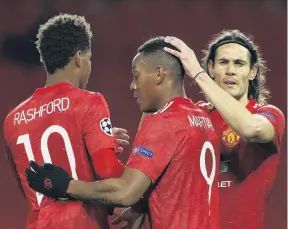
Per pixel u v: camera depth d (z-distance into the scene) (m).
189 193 11.52
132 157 11.48
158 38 12.25
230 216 13.55
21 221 28.23
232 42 13.78
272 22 51.53
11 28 47.59
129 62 48.59
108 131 11.64
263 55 48.38
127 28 51.69
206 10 53.25
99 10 52.19
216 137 12.34
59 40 11.90
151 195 11.62
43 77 45.72
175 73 11.98
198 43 50.69
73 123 11.55
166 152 11.34
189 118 11.68
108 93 44.03
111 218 22.30
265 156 13.56
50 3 50.03
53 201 11.84
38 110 11.89
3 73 45.59
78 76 12.13
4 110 41.94
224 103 12.40
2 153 33.66
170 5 53.44
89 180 11.74
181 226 11.42
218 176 12.95
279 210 29.70
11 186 30.69
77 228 11.74
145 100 12.05
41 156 11.80
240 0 52.84
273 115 13.43
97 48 50.09
